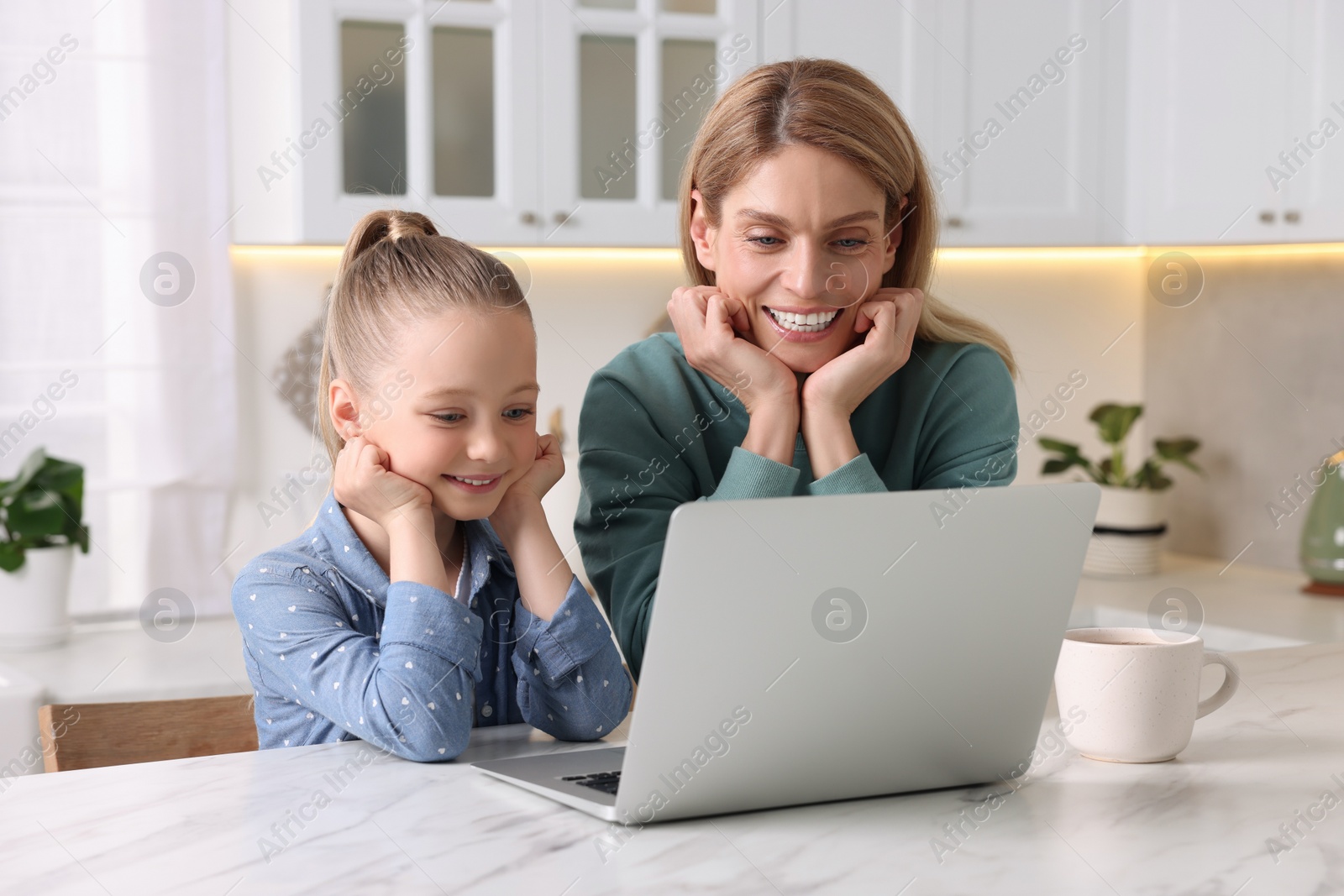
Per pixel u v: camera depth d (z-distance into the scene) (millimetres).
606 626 941
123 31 2113
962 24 2283
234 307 2225
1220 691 823
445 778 755
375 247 979
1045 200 2369
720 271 1097
